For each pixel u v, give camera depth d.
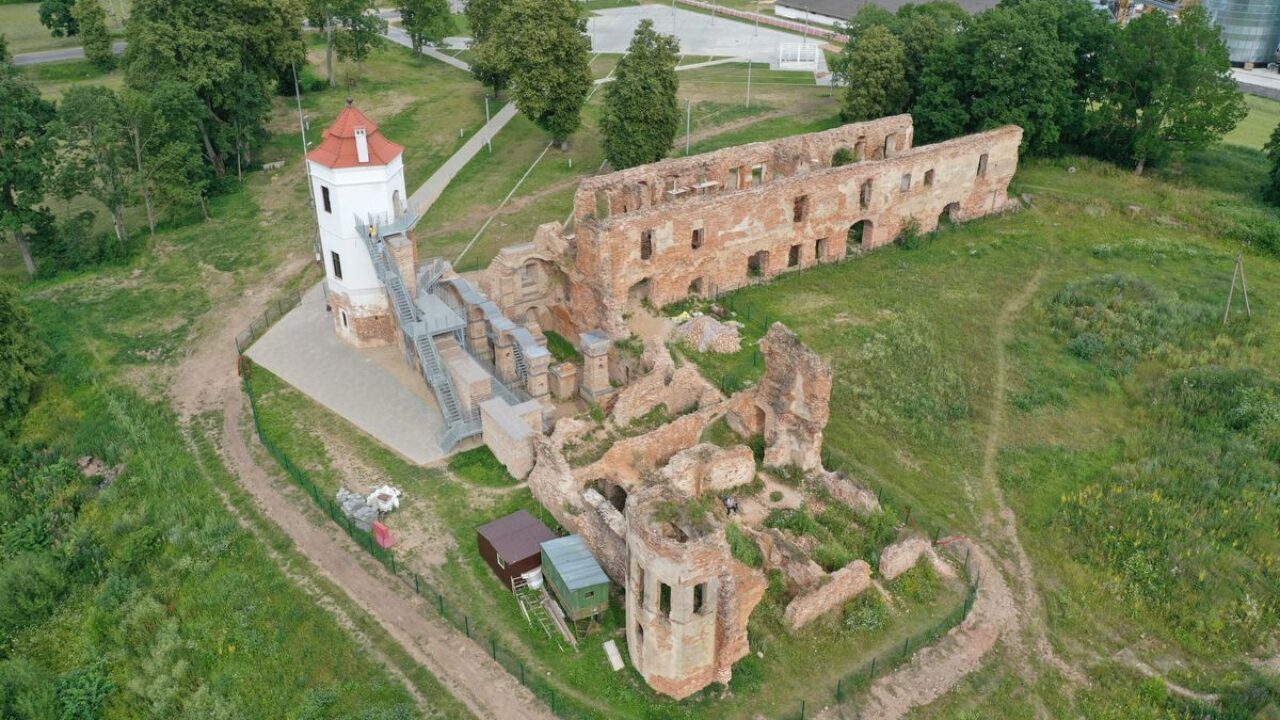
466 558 47.28
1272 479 54.53
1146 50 90.94
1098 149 99.19
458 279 65.62
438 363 57.97
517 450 51.78
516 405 54.97
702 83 127.75
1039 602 47.47
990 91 92.06
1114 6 154.75
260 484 53.19
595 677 40.97
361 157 59.81
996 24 90.44
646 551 37.38
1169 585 48.09
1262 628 46.19
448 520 49.81
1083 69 98.06
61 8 133.38
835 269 77.06
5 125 73.62
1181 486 54.31
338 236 62.41
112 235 82.06
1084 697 42.59
